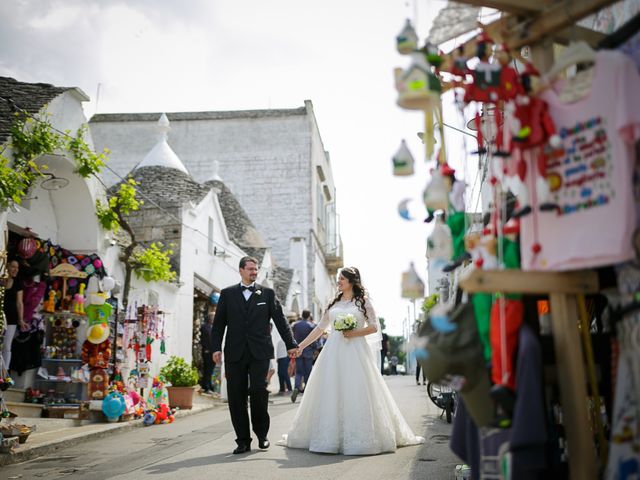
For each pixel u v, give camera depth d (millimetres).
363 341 6664
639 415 2484
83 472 5941
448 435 7586
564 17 2816
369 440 6227
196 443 7688
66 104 9961
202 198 16531
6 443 6746
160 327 12734
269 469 5562
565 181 2734
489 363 2842
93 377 10078
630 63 2586
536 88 2816
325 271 38688
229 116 30688
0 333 7789
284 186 30000
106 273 10844
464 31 3340
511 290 2652
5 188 8094
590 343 2994
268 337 6844
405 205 2998
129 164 30109
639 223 2541
